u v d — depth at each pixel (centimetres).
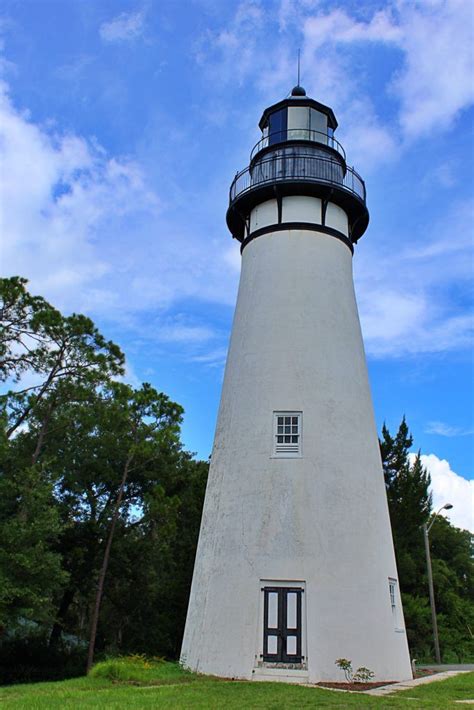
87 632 3281
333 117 2091
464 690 1296
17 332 2469
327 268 1847
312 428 1650
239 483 1648
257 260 1894
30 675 2631
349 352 1794
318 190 1886
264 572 1525
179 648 2684
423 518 3681
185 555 2833
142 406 2544
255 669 1441
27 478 2172
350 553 1548
